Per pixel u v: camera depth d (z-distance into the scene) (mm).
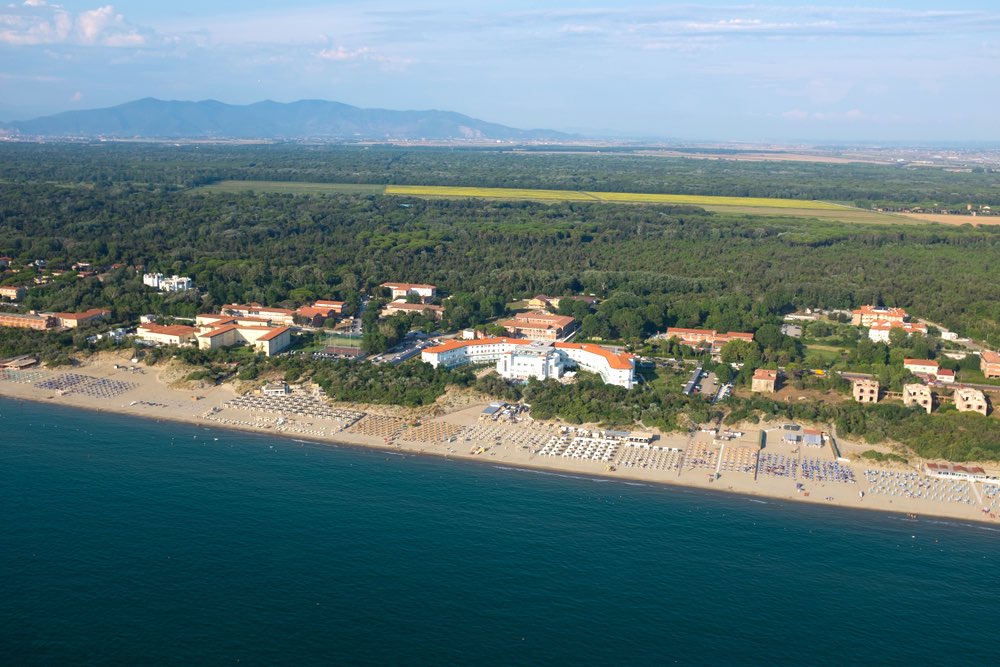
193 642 189750
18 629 192750
